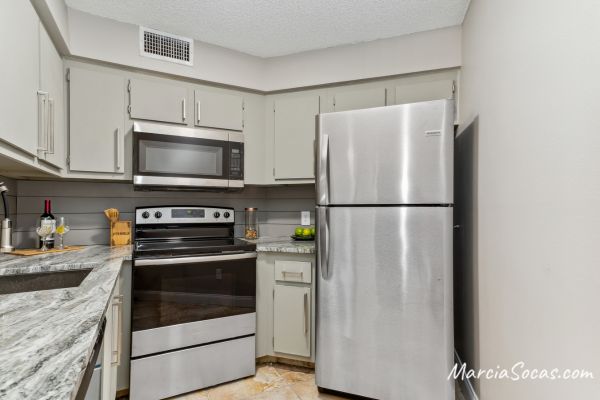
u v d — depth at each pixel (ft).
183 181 6.96
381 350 5.57
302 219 9.00
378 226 5.60
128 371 5.75
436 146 5.30
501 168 4.43
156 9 6.26
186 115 7.32
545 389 3.24
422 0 6.03
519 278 3.84
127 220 7.52
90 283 3.59
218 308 6.50
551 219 3.16
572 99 2.83
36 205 6.78
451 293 5.25
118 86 6.66
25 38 4.30
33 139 4.56
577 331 2.73
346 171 5.80
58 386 1.44
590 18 2.58
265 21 6.69
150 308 5.86
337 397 6.06
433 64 6.98
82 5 6.09
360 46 7.51
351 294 5.76
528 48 3.66
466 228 6.33
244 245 6.91
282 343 7.00
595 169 2.52
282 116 8.13
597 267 2.49
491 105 4.86
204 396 6.12
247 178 8.02
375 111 5.64
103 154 6.49
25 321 2.33
